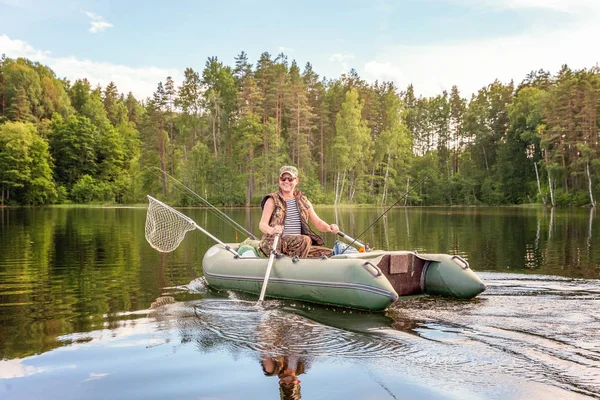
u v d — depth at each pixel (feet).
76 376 9.00
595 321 12.15
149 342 11.05
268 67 163.53
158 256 27.84
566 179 149.69
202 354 10.14
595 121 143.33
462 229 48.21
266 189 153.58
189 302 15.64
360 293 13.88
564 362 9.22
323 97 192.85
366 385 8.29
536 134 164.14
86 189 189.67
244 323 12.66
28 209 134.10
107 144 213.46
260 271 16.94
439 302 15.05
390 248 31.04
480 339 10.77
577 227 49.75
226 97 180.14
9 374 9.14
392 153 191.52
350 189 181.27
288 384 8.42
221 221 64.39
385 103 200.85
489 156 205.77
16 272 22.09
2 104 216.13
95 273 21.81
